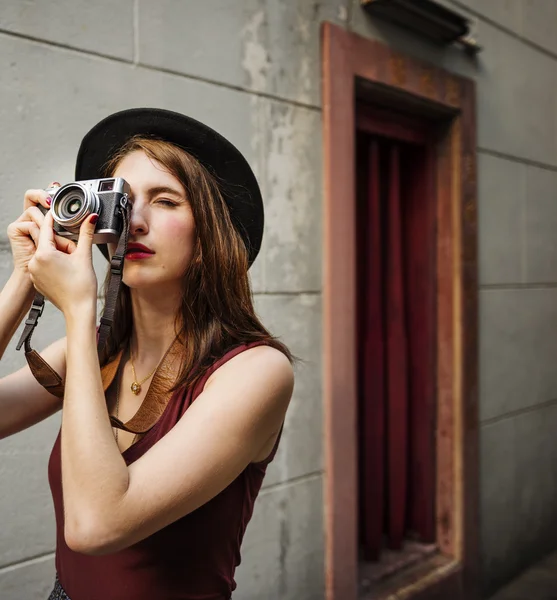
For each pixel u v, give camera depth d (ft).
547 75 12.87
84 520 2.74
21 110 5.73
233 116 7.36
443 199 10.67
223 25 7.25
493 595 11.32
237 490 3.52
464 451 10.59
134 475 2.88
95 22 6.18
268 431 3.34
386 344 10.62
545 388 12.89
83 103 6.12
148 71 6.59
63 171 6.01
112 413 3.83
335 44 8.38
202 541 3.34
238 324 3.58
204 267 3.51
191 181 3.49
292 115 8.02
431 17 9.37
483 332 11.21
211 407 3.12
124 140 3.83
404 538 11.02
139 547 3.27
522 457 12.22
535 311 12.59
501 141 11.60
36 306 3.49
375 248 10.27
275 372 3.32
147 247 3.40
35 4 5.79
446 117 10.56
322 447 8.46
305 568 8.27
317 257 8.36
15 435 5.77
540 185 12.69
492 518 11.37
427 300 10.74
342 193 8.53
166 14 6.73
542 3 12.68
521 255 12.17
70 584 3.57
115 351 4.03
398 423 10.61
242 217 4.00
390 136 10.08
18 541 5.80
